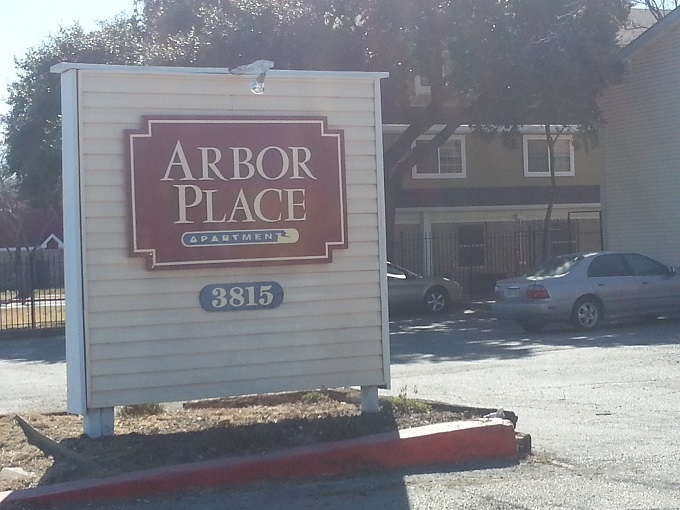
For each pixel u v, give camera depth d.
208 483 7.59
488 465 8.22
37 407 12.04
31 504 7.08
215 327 8.95
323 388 9.36
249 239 9.05
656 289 19.89
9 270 38.22
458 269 33.84
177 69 8.84
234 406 10.75
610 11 25.94
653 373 13.17
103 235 8.61
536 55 25.19
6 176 37.12
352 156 9.49
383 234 9.56
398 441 8.16
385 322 9.52
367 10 25.31
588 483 7.54
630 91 26.50
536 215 35.38
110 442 8.39
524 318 19.44
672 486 7.39
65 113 8.71
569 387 12.26
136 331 8.69
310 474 7.91
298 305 9.24
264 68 8.85
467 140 34.72
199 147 8.91
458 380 13.22
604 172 27.33
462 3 24.73
